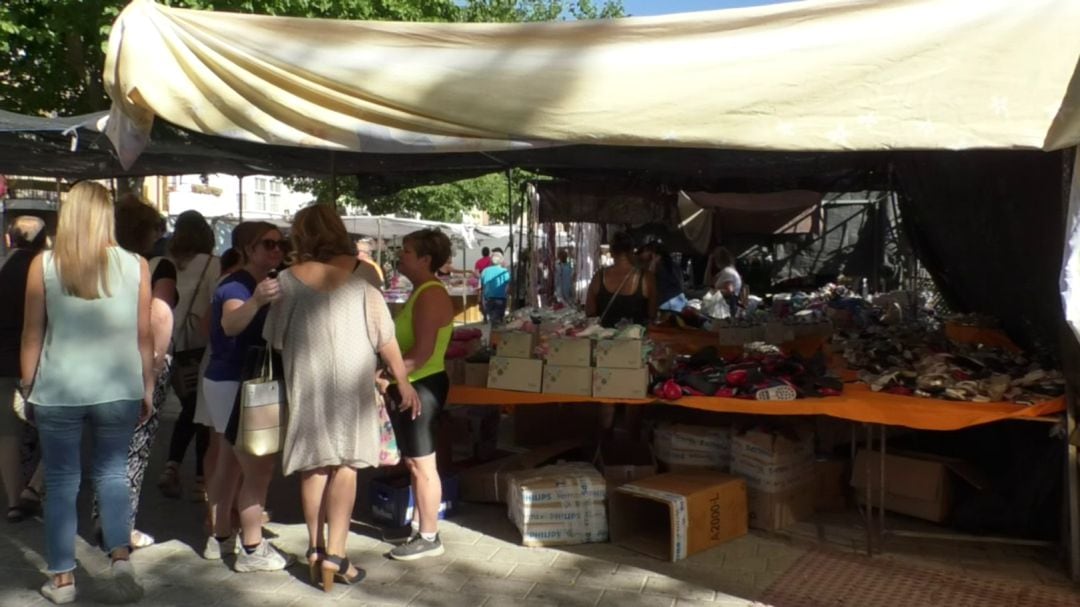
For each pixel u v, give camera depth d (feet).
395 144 12.81
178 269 16.39
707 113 11.57
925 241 24.63
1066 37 10.71
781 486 15.46
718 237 43.75
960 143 10.89
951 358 16.42
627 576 13.37
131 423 11.99
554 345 15.26
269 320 11.90
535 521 14.53
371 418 12.17
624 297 20.51
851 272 46.62
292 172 25.46
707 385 14.84
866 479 15.21
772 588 12.94
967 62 10.93
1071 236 10.34
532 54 12.32
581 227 39.09
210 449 14.38
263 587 12.78
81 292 11.32
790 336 22.30
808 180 27.40
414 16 38.63
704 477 15.39
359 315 12.01
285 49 12.78
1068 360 12.92
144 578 13.05
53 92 34.12
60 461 11.67
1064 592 12.82
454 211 84.38
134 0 12.82
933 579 13.30
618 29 12.09
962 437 16.49
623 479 16.24
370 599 12.40
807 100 11.30
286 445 11.81
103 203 11.55
